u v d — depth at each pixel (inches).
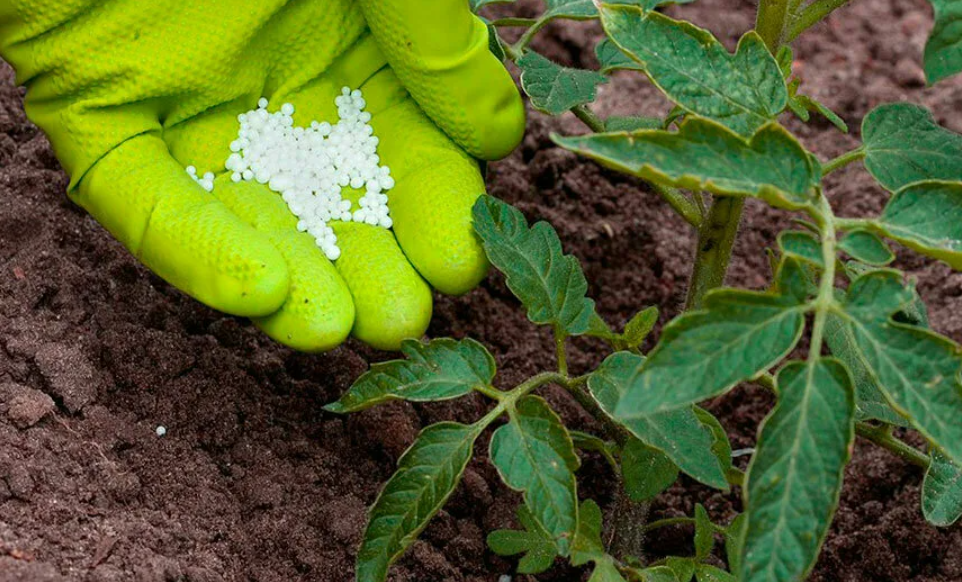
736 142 25.6
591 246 34.3
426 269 28.6
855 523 31.3
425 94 29.2
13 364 29.3
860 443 32.2
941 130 27.4
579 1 30.6
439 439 27.0
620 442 29.3
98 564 27.6
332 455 30.2
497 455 26.7
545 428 26.9
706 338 25.0
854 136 36.9
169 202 28.3
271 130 29.7
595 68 37.6
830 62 38.4
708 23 38.8
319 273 28.2
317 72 30.0
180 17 28.5
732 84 26.7
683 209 28.9
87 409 29.2
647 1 26.7
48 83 28.9
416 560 29.5
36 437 28.5
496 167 34.7
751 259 34.9
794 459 24.8
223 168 29.7
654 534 31.1
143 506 28.8
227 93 29.4
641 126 30.0
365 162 29.6
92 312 30.4
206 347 30.5
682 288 34.1
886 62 38.4
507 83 29.2
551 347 32.9
